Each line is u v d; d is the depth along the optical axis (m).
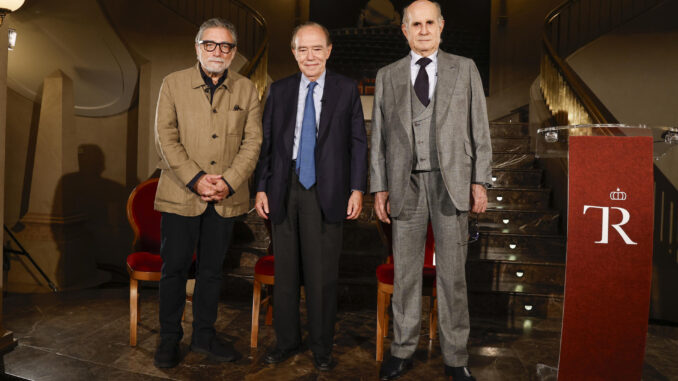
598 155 1.82
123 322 3.09
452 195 2.09
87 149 6.23
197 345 2.53
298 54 2.26
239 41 6.89
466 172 2.14
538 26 6.24
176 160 2.28
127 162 6.16
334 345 2.77
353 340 2.86
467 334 2.22
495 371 2.45
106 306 3.44
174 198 2.36
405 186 2.17
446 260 2.17
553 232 4.07
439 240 2.18
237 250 3.84
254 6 6.90
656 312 4.27
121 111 6.13
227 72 2.47
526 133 5.41
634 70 4.81
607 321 1.82
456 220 2.15
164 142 2.30
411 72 2.23
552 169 4.49
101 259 6.23
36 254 5.24
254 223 4.13
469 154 2.15
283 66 6.89
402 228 2.24
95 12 5.11
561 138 1.94
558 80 4.93
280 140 2.29
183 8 6.22
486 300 3.40
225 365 2.43
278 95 2.36
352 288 3.49
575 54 5.16
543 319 3.32
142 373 2.33
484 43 6.50
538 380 2.34
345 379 2.29
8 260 5.30
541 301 3.36
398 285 2.28
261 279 2.66
